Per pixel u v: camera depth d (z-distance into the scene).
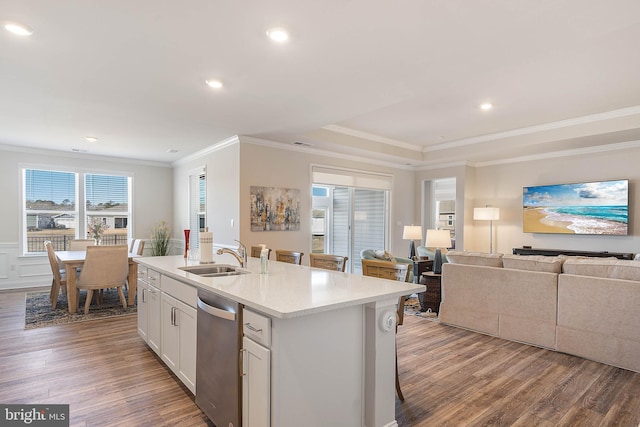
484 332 3.73
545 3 1.89
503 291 3.60
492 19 2.05
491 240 6.83
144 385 2.57
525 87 3.72
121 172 6.94
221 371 1.94
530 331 3.41
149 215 7.27
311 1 1.90
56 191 6.36
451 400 2.38
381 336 1.96
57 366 2.88
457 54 2.50
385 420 1.98
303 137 5.06
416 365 2.95
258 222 5.21
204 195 6.29
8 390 2.49
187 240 3.60
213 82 3.02
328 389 1.81
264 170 5.29
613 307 2.93
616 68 3.23
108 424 2.09
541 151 6.01
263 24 2.13
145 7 1.95
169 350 2.69
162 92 3.27
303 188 5.77
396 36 2.26
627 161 5.35
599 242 5.68
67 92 3.28
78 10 1.97
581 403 2.36
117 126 4.50
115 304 4.98
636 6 1.91
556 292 3.26
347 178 6.41
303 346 1.70
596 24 2.10
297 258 3.64
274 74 2.86
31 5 1.92
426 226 7.81
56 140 5.35
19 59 2.59
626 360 2.86
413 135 5.96
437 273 4.77
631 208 5.33
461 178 6.98
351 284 2.19
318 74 2.85
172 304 2.62
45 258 6.24
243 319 1.81
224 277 2.43
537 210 6.27
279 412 1.62
